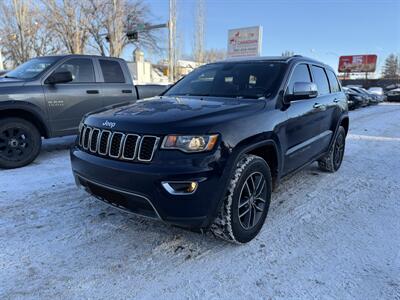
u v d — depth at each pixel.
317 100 4.38
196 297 2.37
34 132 5.40
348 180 5.05
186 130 2.55
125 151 2.69
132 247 2.99
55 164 5.50
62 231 3.23
